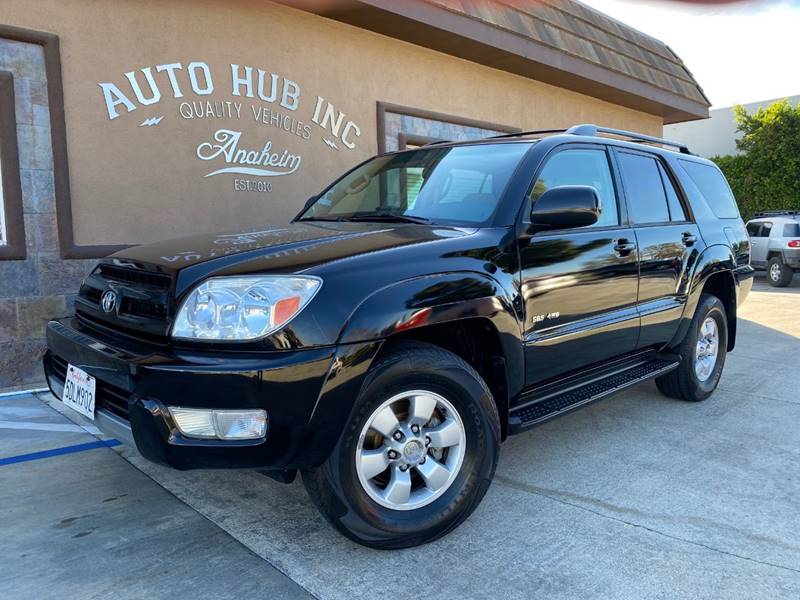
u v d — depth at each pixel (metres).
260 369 2.24
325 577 2.46
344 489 2.45
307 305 2.36
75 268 5.43
